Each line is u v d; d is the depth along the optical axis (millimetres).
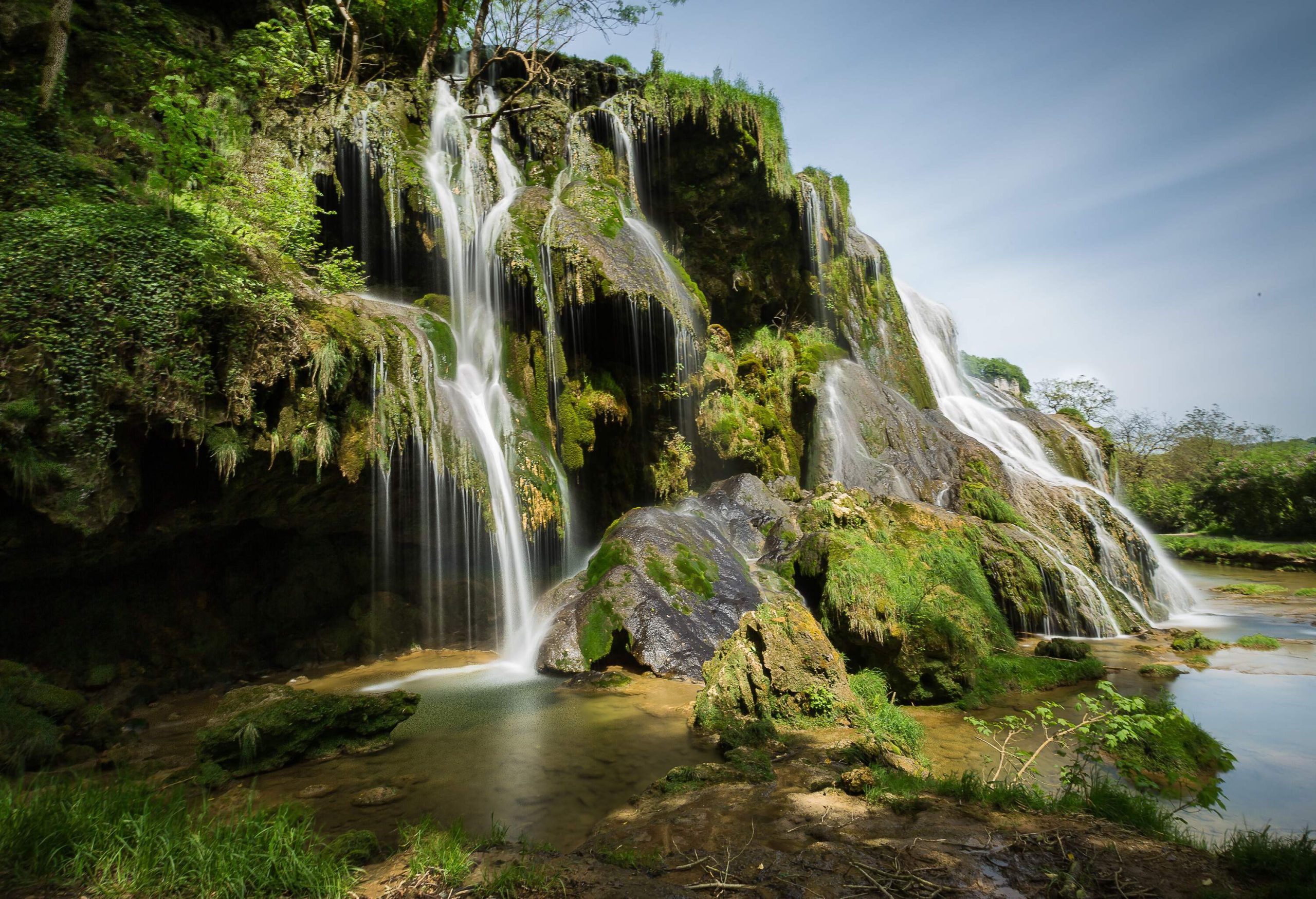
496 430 12930
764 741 6871
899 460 19125
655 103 19484
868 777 5504
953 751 7152
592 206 15688
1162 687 9406
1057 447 21688
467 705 8594
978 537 12930
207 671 10023
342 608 11617
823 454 19312
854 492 13781
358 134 15148
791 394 19734
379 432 10398
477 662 11078
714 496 15266
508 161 18406
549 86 20609
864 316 24031
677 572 11148
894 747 6699
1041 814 4910
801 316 23625
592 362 15328
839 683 7898
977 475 18172
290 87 15211
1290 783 6191
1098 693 9156
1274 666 10609
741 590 11430
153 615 9672
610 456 15688
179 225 9211
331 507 10758
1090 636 13094
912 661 9039
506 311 14641
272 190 12258
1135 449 46438
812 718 7484
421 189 15086
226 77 14477
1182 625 14703
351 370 10133
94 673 8906
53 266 7719
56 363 7398
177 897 3787
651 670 9773
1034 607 12547
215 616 10320
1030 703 8859
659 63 20578
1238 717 8070
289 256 11734
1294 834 5121
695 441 17297
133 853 4082
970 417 23578
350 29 17906
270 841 4234
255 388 9039
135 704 9008
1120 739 5941
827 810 5102
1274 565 25312
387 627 11789
